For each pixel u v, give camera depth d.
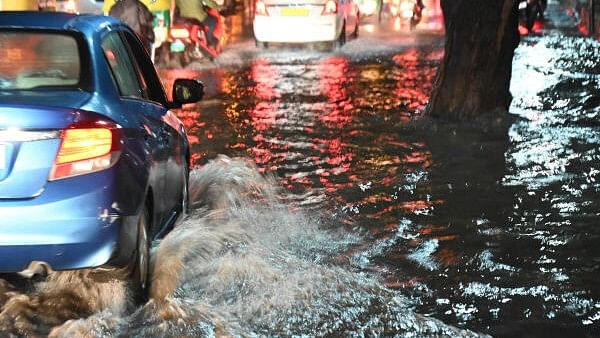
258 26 23.80
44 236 5.25
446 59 12.98
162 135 6.68
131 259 5.62
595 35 26.64
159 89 7.61
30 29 6.12
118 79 6.30
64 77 5.86
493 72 12.83
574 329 5.61
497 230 7.67
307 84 17.39
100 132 5.40
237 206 8.24
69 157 5.32
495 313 5.87
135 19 17.16
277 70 19.83
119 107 5.91
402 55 22.81
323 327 5.56
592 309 5.95
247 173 9.28
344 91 16.34
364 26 29.33
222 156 10.01
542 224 7.84
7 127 5.25
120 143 5.52
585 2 28.84
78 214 5.30
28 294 5.78
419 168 10.00
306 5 23.41
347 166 10.14
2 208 5.22
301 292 6.05
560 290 6.29
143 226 5.89
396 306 5.92
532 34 27.78
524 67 19.19
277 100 15.30
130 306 5.77
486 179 9.43
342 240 7.38
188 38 20.45
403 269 6.70
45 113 5.30
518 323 5.70
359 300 5.99
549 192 8.89
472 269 6.71
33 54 5.99
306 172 9.84
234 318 5.64
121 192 5.46
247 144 11.46
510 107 14.03
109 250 5.40
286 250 7.05
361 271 6.64
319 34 23.53
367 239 7.42
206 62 20.98
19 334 5.36
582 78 17.23
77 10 24.47
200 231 6.82
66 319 5.59
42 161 5.28
